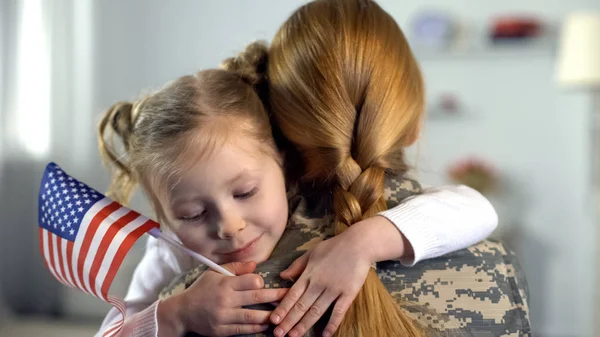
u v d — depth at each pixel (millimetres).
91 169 3824
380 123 799
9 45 3586
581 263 3590
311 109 800
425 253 746
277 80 843
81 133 3834
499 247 814
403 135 836
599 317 3359
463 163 3615
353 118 802
